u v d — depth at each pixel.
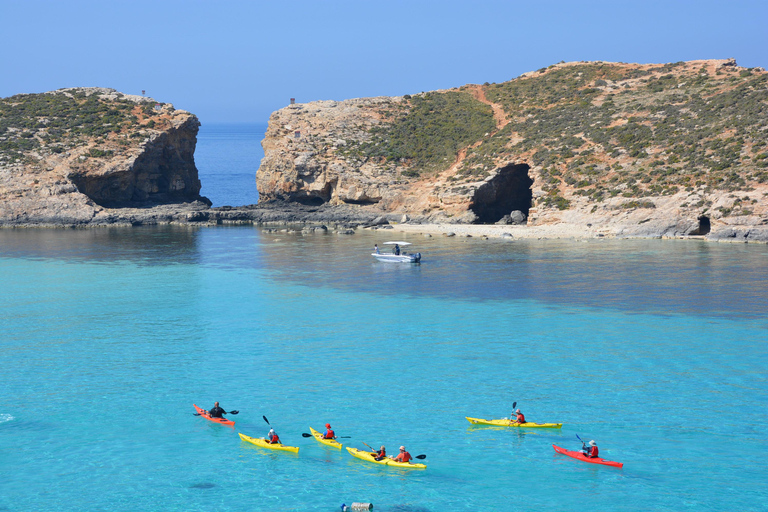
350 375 45.16
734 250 89.62
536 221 115.44
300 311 62.03
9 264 86.19
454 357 48.59
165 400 41.06
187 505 29.83
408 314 60.66
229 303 65.12
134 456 34.31
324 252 96.25
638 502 29.91
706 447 34.69
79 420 38.28
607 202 110.38
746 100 120.81
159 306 63.84
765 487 30.94
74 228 124.19
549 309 61.41
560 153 125.06
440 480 31.95
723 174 105.00
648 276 73.88
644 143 120.44
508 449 34.91
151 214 131.88
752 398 40.44
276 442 35.34
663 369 45.44
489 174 126.38
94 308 63.00
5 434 36.47
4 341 52.66
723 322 56.00
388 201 133.75
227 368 46.59
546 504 29.83
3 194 126.06
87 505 29.78
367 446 35.16
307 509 29.50
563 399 40.78
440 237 110.94
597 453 33.62
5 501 30.00
